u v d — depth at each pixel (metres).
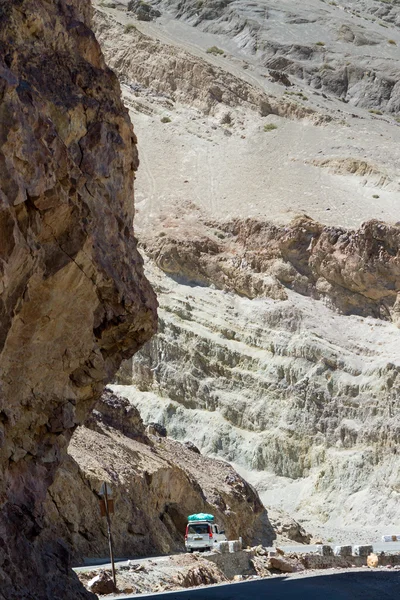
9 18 15.77
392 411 57.81
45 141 14.77
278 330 63.53
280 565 31.20
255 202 74.44
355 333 63.53
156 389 62.84
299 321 63.47
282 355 62.28
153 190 78.38
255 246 68.38
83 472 29.86
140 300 17.52
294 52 110.88
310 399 59.84
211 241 69.50
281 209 72.12
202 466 45.28
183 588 23.61
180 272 68.25
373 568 31.41
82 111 16.81
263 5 121.12
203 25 117.62
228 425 60.44
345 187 76.69
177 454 44.53
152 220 73.19
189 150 86.12
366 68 108.06
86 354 16.56
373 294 64.75
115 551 29.50
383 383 58.94
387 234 65.06
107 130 17.31
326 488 55.94
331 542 47.62
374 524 52.69
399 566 32.53
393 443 56.47
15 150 14.00
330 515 54.19
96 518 29.33
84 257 15.59
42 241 15.15
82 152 16.83
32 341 15.48
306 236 67.38
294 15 119.56
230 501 42.03
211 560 28.64
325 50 111.81
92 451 33.47
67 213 15.19
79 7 19.64
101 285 16.33
